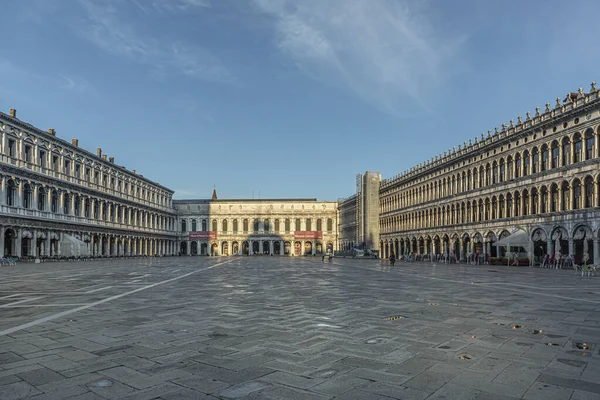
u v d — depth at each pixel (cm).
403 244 10050
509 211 6188
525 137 5856
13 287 2480
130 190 11512
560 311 1586
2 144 6594
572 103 5009
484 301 1873
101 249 9675
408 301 1873
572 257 4856
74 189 8588
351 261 8350
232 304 1766
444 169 8112
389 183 10975
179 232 15775
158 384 770
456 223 7606
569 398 711
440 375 823
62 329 1235
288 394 724
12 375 817
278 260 9019
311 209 15962
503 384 775
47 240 7631
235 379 797
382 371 845
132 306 1698
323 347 1030
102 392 730
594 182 4647
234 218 15925
